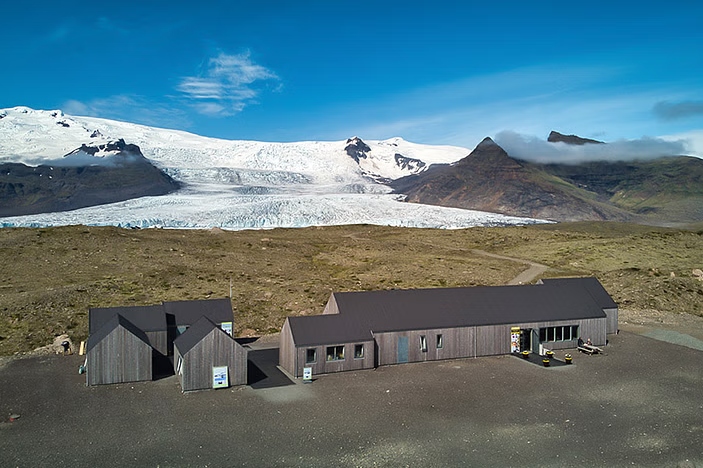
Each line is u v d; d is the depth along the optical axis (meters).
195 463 28.34
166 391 39.31
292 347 43.41
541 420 33.84
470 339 48.53
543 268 95.88
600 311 52.75
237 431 32.31
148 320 48.25
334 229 171.12
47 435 31.64
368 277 87.38
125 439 31.14
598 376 42.62
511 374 43.34
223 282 77.75
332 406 36.34
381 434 31.88
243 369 40.88
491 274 90.75
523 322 50.09
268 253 107.25
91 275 78.06
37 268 79.62
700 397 37.84
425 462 28.52
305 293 72.31
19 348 49.34
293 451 29.73
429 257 110.19
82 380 41.50
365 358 44.81
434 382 41.38
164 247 99.38
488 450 29.81
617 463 28.42
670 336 55.12
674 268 83.56
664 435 31.70
